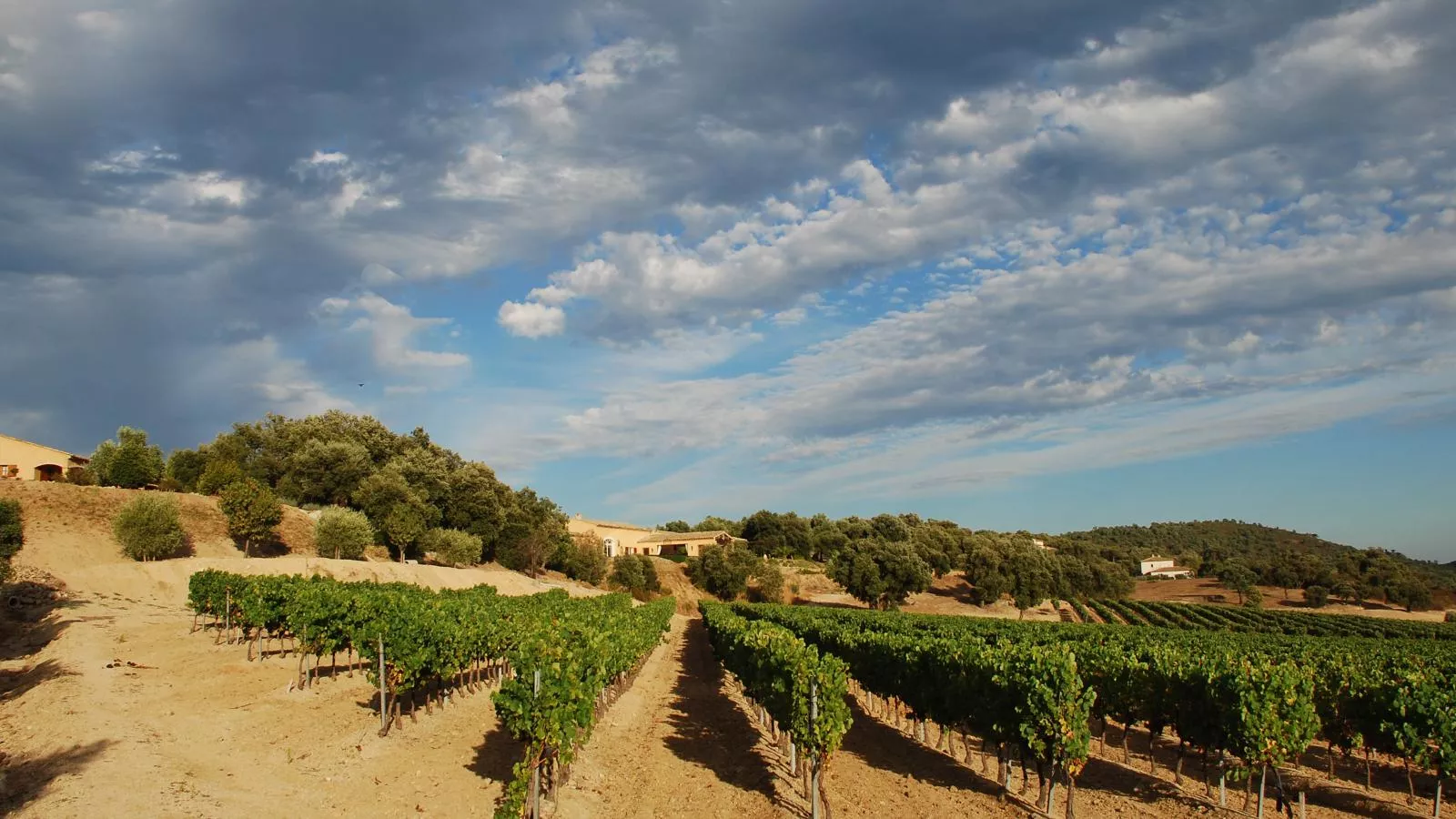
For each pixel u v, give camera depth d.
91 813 12.27
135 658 26.77
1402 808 17.73
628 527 130.62
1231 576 104.38
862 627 41.97
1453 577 151.25
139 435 72.81
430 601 30.44
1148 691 19.52
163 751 16.08
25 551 44.38
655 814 15.73
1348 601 102.12
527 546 84.81
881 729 27.05
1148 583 131.75
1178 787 18.92
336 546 58.53
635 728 24.83
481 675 30.05
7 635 29.67
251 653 28.33
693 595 99.69
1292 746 15.89
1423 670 25.03
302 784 14.88
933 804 16.84
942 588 104.69
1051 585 90.62
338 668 28.09
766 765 20.00
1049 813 16.34
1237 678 16.70
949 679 20.64
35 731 17.06
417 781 15.88
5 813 12.19
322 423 86.38
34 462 69.12
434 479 80.81
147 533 48.19
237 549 56.59
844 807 16.50
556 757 15.32
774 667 19.86
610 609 46.16
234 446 78.25
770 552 127.00
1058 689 15.87
